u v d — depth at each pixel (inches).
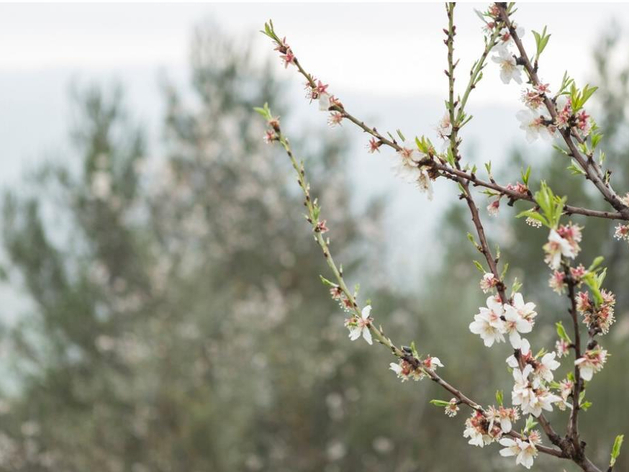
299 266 561.6
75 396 457.1
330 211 582.2
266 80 612.7
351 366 444.8
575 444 59.4
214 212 597.3
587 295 58.9
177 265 451.8
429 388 398.6
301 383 435.5
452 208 465.1
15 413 456.1
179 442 390.9
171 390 403.9
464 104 65.2
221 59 615.2
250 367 427.8
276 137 72.4
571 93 65.8
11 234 483.2
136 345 428.8
